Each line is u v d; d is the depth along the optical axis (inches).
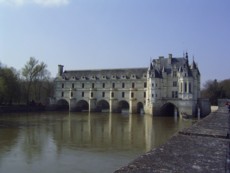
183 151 387.2
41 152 1499.8
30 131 2293.3
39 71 5132.9
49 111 5064.0
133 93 4899.1
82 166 1235.2
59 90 5418.3
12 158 1350.9
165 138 2017.7
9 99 4345.5
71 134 2186.3
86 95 5246.1
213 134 531.5
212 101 5492.1
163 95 4352.9
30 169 1174.3
